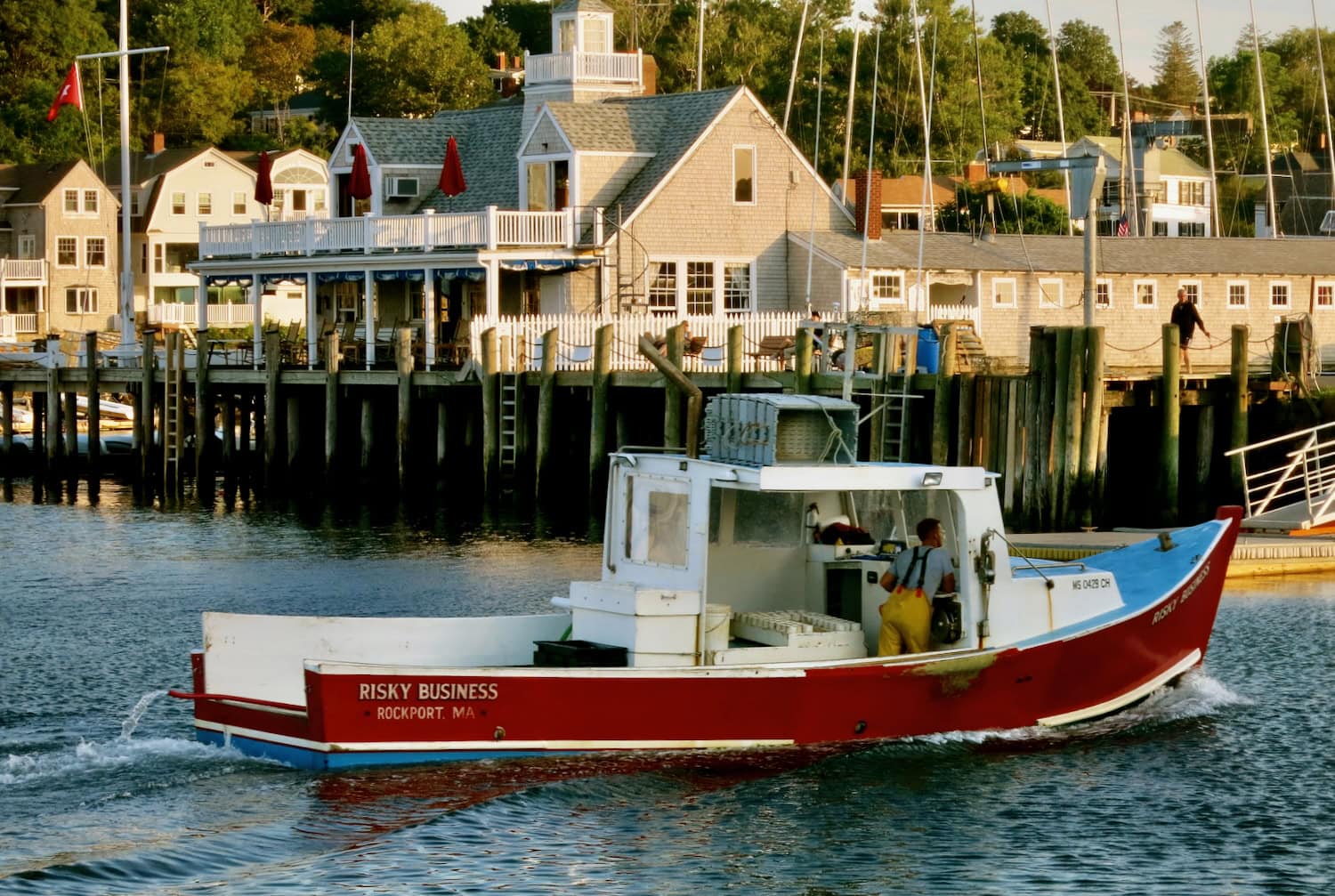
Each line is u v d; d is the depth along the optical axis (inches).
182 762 898.1
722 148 2790.4
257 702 882.8
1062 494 1808.6
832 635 925.2
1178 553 1088.2
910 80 5118.1
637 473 938.1
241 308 4911.4
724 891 753.6
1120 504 2182.6
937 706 945.5
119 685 1130.0
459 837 802.8
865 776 904.3
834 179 5167.3
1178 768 932.0
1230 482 1921.8
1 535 2048.5
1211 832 833.5
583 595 927.0
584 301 2711.6
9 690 1111.0
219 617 904.3
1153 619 1031.6
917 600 927.0
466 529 2032.5
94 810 833.5
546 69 3031.5
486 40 6648.6
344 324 2994.6
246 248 2888.8
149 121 6210.6
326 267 2741.1
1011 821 846.5
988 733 969.5
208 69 6422.2
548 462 2204.7
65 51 6225.4
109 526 2138.3
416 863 773.3
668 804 853.8
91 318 5068.9
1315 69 7219.5
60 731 982.4
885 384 1736.0
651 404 2333.9
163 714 1032.8
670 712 882.1
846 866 782.5
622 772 877.8
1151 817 853.2
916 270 2800.2
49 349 2844.5
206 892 738.8
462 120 3129.9
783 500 946.7
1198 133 5684.1
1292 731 1005.2
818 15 5511.8
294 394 2640.3
